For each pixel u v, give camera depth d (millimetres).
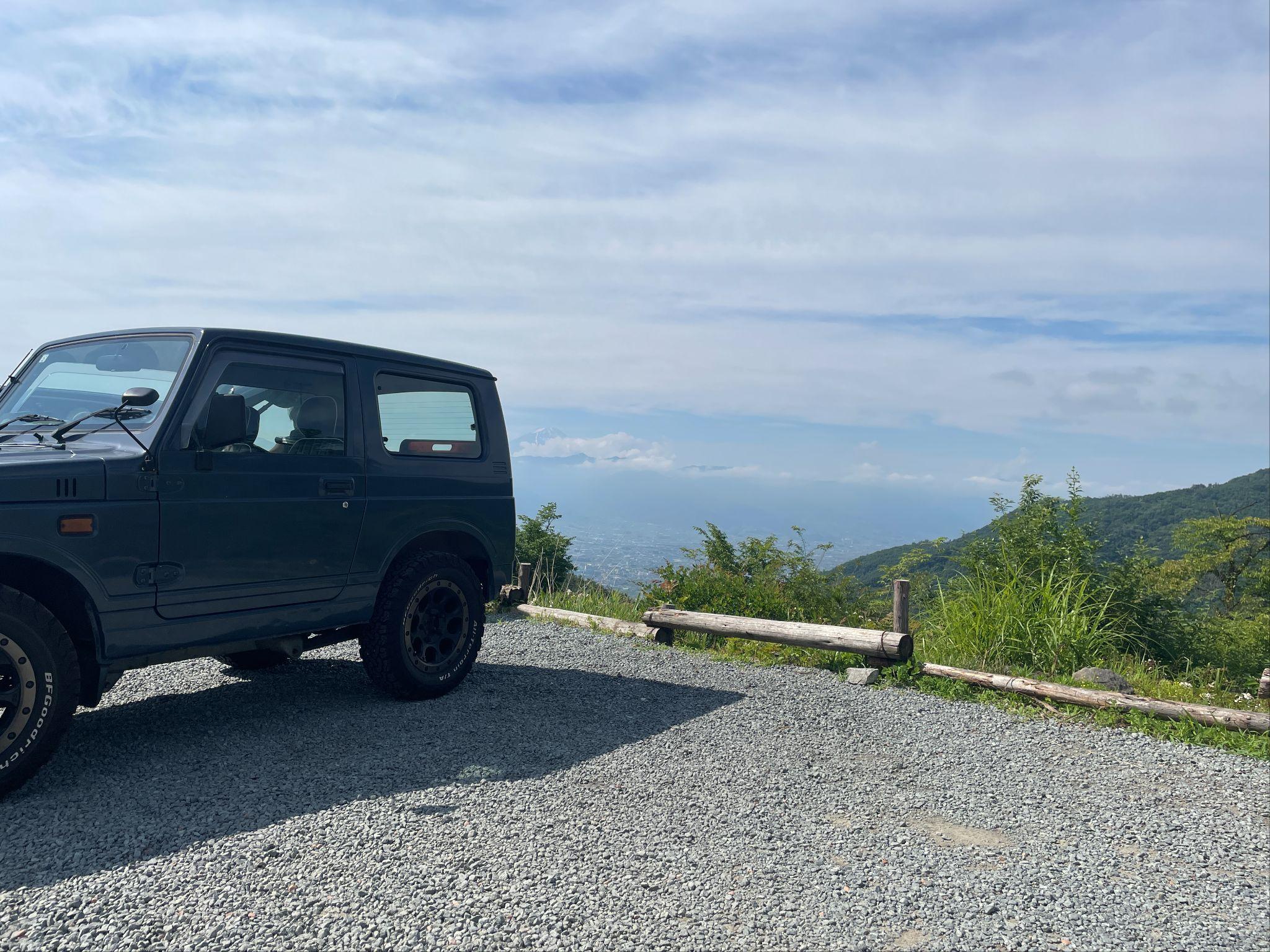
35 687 3986
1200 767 5062
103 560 4277
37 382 5242
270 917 2920
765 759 4930
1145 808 4359
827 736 5473
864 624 9523
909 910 3141
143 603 4457
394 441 5902
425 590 5992
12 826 3688
